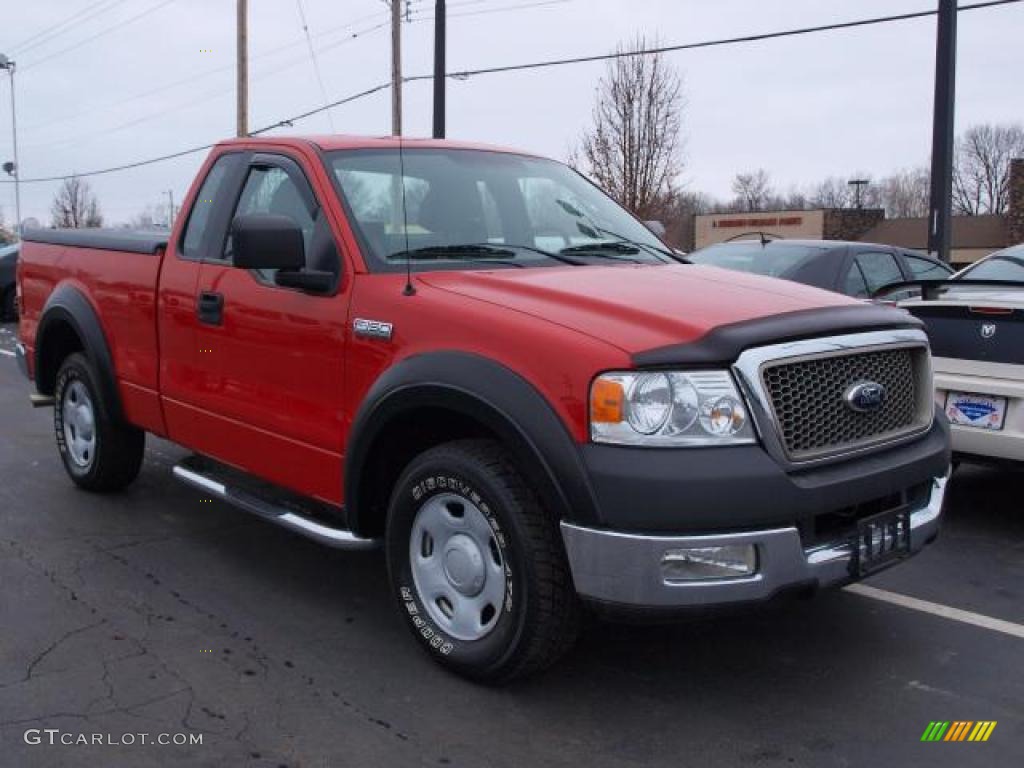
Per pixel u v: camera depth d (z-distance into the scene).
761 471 3.17
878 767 3.21
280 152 4.68
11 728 3.36
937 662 3.99
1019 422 5.23
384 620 4.33
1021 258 6.76
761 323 3.37
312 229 4.35
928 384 3.91
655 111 28.34
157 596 4.57
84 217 64.56
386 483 4.07
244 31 26.08
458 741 3.33
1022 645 4.17
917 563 5.21
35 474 6.73
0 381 11.08
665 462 3.12
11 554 5.10
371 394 3.80
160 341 5.18
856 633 4.27
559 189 5.10
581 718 3.49
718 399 3.20
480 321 3.55
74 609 4.39
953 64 16.28
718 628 4.30
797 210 56.53
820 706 3.61
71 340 6.28
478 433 3.74
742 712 3.56
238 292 4.57
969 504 6.34
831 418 3.46
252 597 4.57
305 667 3.86
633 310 3.46
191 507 5.97
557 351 3.31
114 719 3.43
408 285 3.88
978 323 5.40
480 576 3.61
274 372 4.38
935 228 16.69
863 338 3.59
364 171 4.46
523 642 3.44
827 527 3.49
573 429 3.23
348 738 3.34
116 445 5.90
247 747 3.27
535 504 3.40
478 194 4.68
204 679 3.74
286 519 4.33
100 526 5.59
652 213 28.52
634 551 3.12
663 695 3.68
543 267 4.27
